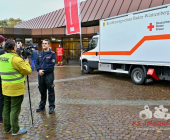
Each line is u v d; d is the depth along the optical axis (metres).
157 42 7.48
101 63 10.52
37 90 7.43
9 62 3.32
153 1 14.20
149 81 8.38
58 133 3.65
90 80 9.65
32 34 19.08
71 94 6.78
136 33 8.27
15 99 3.48
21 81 3.46
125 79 9.97
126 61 8.85
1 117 4.13
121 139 3.37
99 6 18.41
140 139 3.36
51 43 20.20
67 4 11.75
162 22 7.27
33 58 13.78
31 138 3.46
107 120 4.29
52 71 4.82
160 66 7.89
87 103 5.64
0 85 3.97
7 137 3.51
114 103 5.60
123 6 16.17
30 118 4.47
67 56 20.16
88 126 3.97
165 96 6.35
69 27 11.93
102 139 3.38
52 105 4.88
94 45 11.19
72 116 4.58
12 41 3.46
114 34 9.38
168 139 3.34
